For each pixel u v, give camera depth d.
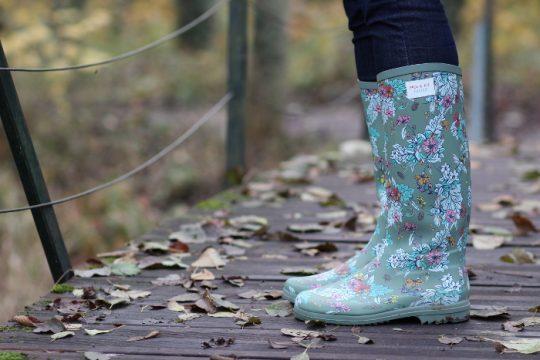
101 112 8.21
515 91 10.74
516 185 4.03
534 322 1.94
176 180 7.01
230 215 3.32
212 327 1.94
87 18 7.93
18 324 1.94
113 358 1.73
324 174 4.48
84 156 7.15
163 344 1.82
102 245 5.56
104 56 7.85
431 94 1.88
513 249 2.68
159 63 10.43
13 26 7.17
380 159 2.04
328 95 11.16
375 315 1.94
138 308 2.09
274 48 7.73
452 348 1.78
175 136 7.81
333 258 2.61
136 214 6.00
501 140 6.50
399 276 1.96
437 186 1.92
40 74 7.42
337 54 11.77
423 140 1.90
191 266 2.50
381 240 2.04
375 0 1.88
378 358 1.72
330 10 12.33
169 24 12.90
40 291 4.69
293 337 1.85
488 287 2.28
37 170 2.31
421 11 1.86
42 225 2.33
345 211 3.37
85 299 2.15
